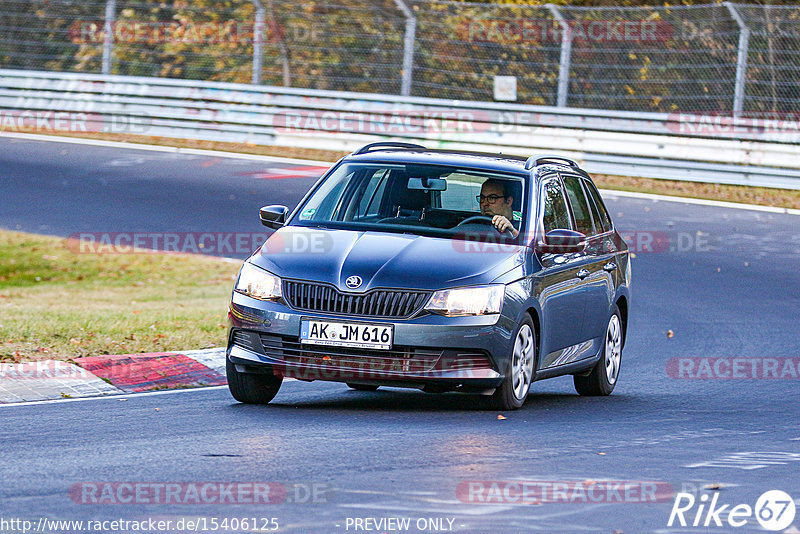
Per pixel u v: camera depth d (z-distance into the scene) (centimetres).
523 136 9894
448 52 10688
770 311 5669
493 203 3484
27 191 8269
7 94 11006
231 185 8650
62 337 4222
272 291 3177
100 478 2319
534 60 10506
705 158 9494
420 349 3089
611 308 3922
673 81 10050
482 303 3130
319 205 3538
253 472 2389
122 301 5641
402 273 3136
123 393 3550
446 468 2473
